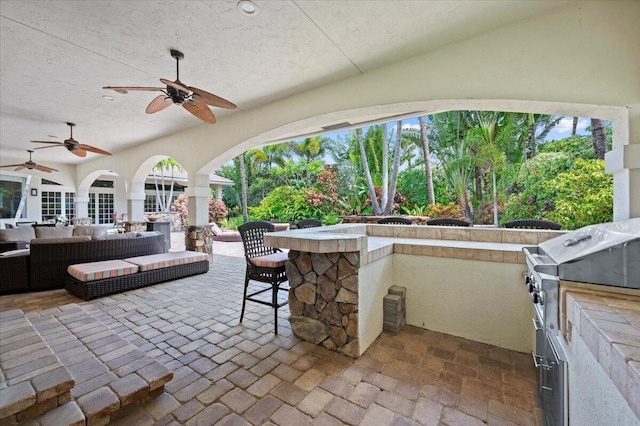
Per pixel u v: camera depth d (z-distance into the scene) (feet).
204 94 9.62
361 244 7.06
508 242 9.22
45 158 27.81
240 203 56.59
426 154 35.83
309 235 7.61
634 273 3.36
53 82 11.59
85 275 11.38
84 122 16.71
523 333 7.23
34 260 12.50
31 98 13.21
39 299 11.57
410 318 8.81
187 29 8.25
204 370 6.59
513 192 29.91
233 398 5.64
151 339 8.14
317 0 7.11
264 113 14.19
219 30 8.30
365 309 7.41
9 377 4.83
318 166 48.24
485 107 9.75
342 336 7.25
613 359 2.22
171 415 5.17
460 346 7.57
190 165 18.35
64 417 4.54
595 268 3.56
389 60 10.07
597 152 25.08
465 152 32.65
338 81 11.57
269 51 9.46
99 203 41.52
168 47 9.17
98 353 6.64
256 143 15.60
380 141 39.73
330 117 12.39
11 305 10.91
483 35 8.57
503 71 8.31
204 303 11.19
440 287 8.31
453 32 8.52
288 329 8.76
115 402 4.98
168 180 46.62
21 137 19.74
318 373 6.44
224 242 31.37
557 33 7.59
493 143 30.27
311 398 5.63
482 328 7.74
